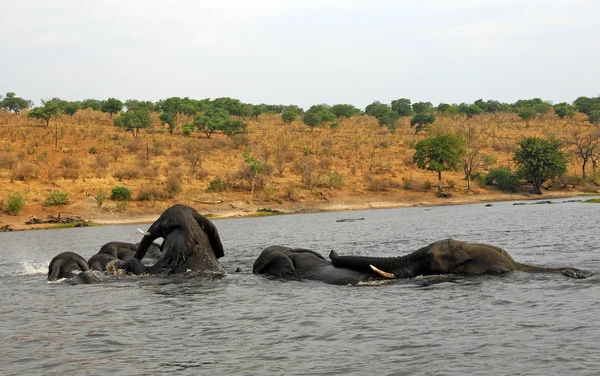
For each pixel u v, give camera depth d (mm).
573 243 21781
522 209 56250
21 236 46750
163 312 11484
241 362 8141
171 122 108375
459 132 119000
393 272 14070
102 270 17031
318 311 11125
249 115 147625
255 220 58969
